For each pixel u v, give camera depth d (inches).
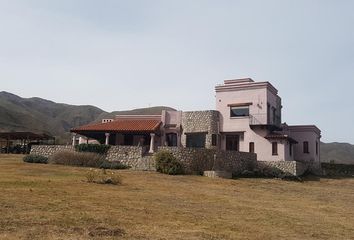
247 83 1738.4
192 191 893.2
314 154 1849.2
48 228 437.1
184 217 565.9
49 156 1493.6
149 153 1418.6
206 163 1368.1
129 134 1729.8
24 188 713.6
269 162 1573.6
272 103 1803.6
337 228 575.8
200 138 1759.4
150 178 1111.6
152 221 519.2
